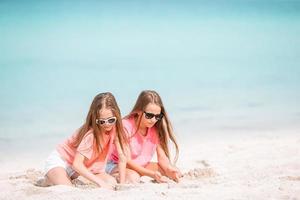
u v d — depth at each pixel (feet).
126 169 19.79
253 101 39.63
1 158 25.41
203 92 43.21
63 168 19.27
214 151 25.32
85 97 41.34
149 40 81.97
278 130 30.63
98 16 115.24
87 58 63.46
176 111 36.47
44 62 60.23
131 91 43.47
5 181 19.84
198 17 116.47
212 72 53.52
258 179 18.21
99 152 19.22
